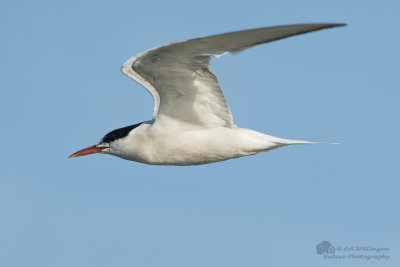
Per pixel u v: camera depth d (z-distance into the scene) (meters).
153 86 13.81
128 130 13.87
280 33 10.05
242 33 10.11
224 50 10.86
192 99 12.75
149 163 13.87
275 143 13.22
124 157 14.18
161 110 13.11
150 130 13.43
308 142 13.12
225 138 13.20
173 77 12.15
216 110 12.98
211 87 12.47
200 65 11.65
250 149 13.27
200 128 13.22
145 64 11.62
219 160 13.61
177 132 13.24
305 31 9.79
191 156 13.45
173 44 10.79
